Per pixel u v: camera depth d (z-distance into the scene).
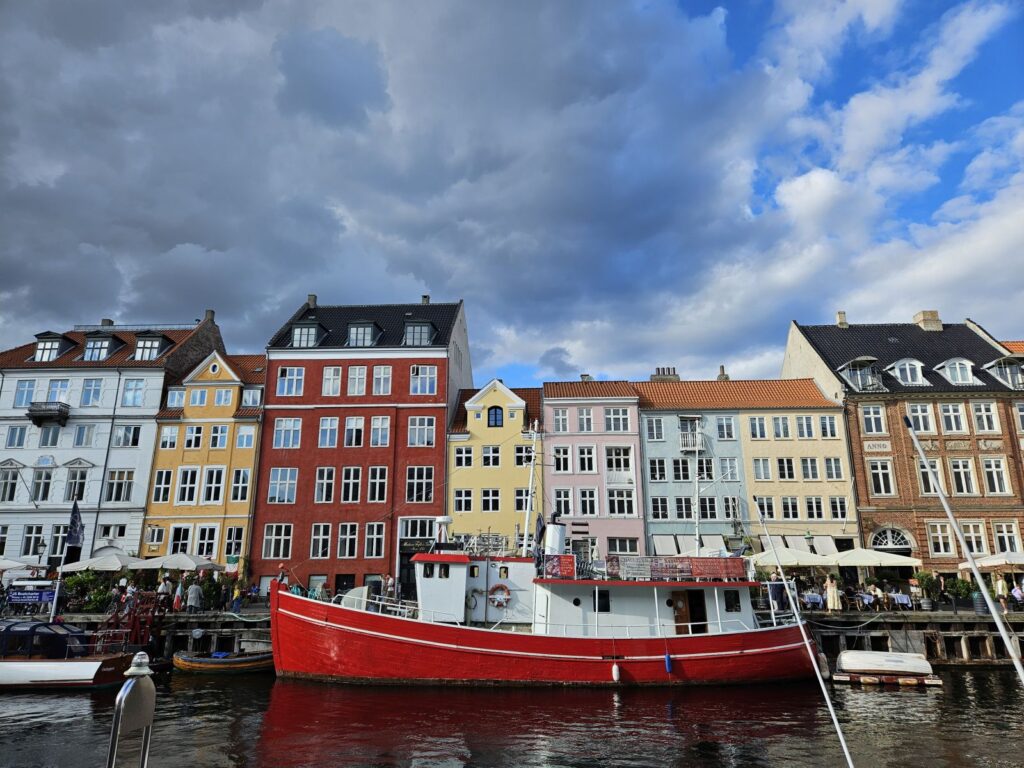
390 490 42.97
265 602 36.31
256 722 19.30
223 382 45.28
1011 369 44.69
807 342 48.62
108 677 23.73
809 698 22.70
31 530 42.78
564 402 44.78
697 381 48.06
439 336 46.84
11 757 16.22
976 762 16.30
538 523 29.06
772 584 30.38
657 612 24.73
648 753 16.91
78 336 50.16
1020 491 41.81
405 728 18.80
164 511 42.97
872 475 42.66
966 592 34.50
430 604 24.88
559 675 23.52
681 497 42.84
